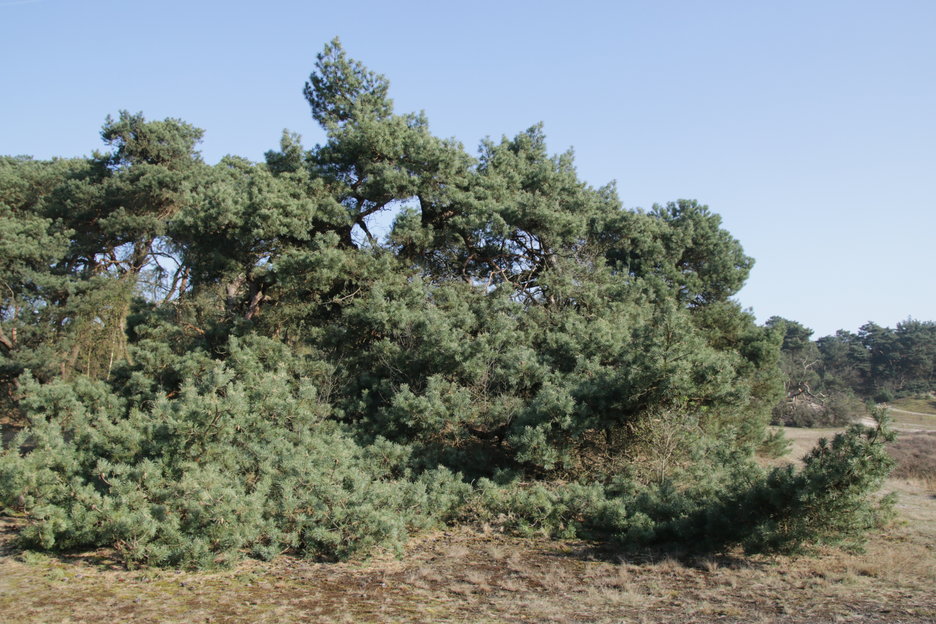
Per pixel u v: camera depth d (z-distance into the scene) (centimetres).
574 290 1850
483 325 1623
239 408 987
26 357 2178
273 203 1547
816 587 741
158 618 599
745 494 893
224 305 1991
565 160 2545
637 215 2194
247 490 958
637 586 757
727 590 737
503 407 1334
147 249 2898
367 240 1891
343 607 652
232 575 761
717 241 2461
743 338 2111
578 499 1061
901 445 2255
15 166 3091
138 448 945
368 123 1767
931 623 596
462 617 627
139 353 1467
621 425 1294
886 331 8638
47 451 859
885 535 1009
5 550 816
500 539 1012
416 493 1047
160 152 2914
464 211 1873
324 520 854
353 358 1608
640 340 1245
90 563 776
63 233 2516
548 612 648
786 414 4878
